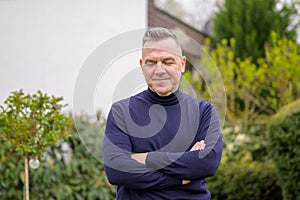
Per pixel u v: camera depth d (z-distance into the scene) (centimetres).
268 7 736
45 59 562
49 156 455
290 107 431
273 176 439
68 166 458
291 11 745
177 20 749
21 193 440
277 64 625
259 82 670
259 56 720
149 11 652
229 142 588
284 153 399
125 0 585
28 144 313
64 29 570
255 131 618
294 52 617
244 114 678
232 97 659
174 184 202
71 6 574
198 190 206
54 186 453
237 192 444
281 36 732
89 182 468
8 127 314
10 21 556
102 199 472
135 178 199
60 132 338
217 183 454
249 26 733
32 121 315
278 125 402
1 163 436
